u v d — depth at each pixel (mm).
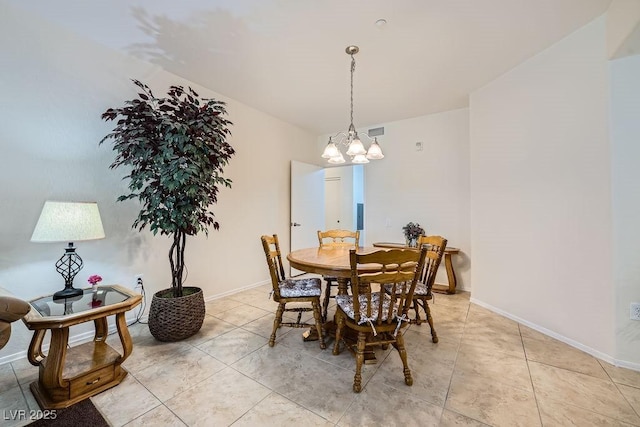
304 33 2199
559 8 1904
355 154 2529
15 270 1949
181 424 1384
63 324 1470
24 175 1978
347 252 2568
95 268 2320
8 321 1320
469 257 3666
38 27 2023
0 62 1883
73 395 1534
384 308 1855
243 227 3639
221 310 2932
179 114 2234
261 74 2852
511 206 2711
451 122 3816
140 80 2584
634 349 1850
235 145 3531
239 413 1457
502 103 2811
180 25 2117
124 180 2482
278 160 4203
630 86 1874
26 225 1990
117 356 1750
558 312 2279
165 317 2178
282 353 2070
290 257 2314
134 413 1457
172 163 2070
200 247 3131
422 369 1855
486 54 2465
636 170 1859
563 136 2232
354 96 3369
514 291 2682
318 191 4922
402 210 4203
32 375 1786
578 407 1487
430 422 1389
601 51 1970
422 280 2553
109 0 1863
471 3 1866
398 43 2320
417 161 4074
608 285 1941
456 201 3768
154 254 2715
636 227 1856
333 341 2271
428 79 2932
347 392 1624
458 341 2254
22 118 1969
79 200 2225
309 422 1393
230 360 1968
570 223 2186
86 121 2264
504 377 1760
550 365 1894
